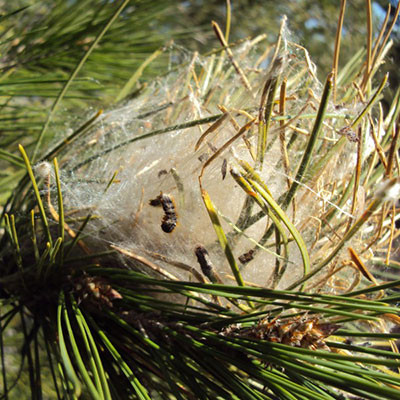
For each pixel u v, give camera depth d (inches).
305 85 18.0
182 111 18.7
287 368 14.9
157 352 16.0
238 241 16.5
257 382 16.6
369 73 17.0
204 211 16.7
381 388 14.2
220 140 16.7
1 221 18.6
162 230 16.7
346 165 17.1
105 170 18.4
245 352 15.3
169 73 20.5
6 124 20.7
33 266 17.3
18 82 19.4
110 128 19.1
